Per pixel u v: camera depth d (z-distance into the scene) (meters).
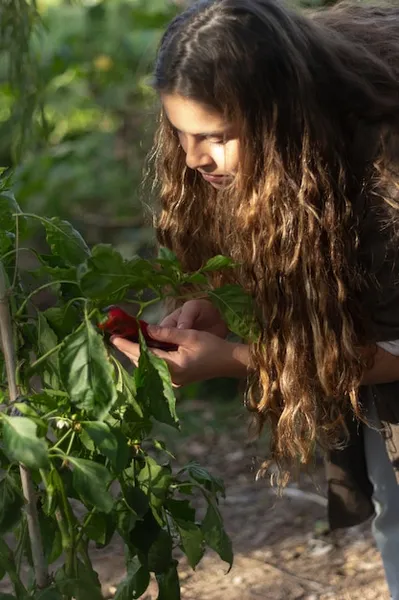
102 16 5.26
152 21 5.24
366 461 2.46
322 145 2.05
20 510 2.00
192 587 3.07
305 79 2.04
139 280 1.89
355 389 2.14
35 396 1.93
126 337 2.05
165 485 2.04
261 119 2.04
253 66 2.01
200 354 2.09
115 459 1.85
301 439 2.23
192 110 2.03
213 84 2.00
